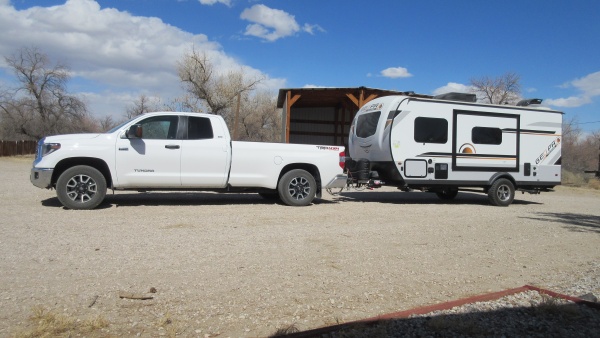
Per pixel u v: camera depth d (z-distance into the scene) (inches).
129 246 245.8
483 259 252.8
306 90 858.1
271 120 1731.1
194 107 1528.1
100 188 358.0
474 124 502.6
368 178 493.0
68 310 157.8
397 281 206.5
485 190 526.0
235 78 1573.6
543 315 171.9
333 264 228.2
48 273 195.5
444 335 150.7
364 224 344.2
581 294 200.5
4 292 171.6
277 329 149.8
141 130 366.6
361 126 528.7
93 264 210.8
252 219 343.3
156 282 190.2
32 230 273.6
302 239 281.3
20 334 136.3
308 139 1088.2
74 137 360.8
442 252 264.4
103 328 145.3
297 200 423.5
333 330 149.1
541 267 242.4
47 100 1831.9
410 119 476.4
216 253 239.5
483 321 163.6
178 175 382.6
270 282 196.9
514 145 522.0
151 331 144.6
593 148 2050.9
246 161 403.2
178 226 304.3
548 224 383.2
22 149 1529.3
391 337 147.7
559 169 548.1
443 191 547.2
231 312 162.9
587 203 622.5
